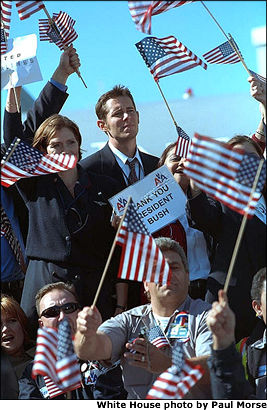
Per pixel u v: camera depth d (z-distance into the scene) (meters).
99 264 19.31
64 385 14.27
